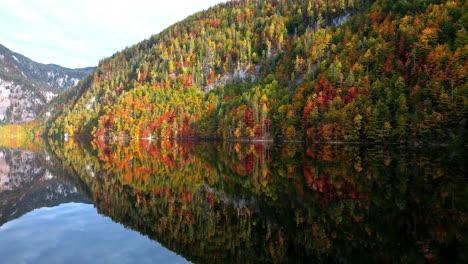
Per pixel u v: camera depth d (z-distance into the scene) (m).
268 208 24.27
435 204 22.55
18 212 23.03
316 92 111.06
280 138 115.19
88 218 21.39
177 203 26.44
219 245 16.28
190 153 80.81
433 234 16.78
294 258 14.52
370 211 21.72
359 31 138.62
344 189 29.50
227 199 27.73
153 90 197.50
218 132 134.38
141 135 171.62
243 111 125.75
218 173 44.41
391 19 132.25
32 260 13.27
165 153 81.56
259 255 14.89
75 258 13.72
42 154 83.81
